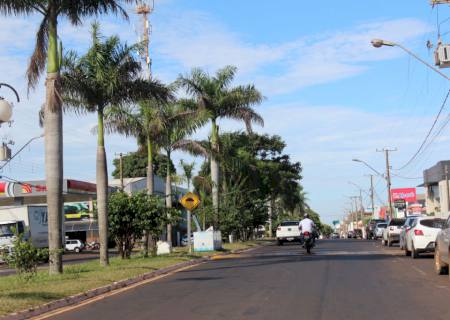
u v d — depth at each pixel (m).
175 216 27.44
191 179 40.88
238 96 37.88
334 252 28.69
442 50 24.25
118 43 21.67
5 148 23.19
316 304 11.53
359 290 13.51
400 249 30.30
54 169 18.33
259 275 17.56
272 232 84.56
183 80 37.72
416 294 12.70
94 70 21.39
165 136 30.47
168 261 23.25
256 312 10.71
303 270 18.72
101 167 22.02
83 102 22.45
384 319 9.83
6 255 16.58
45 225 43.25
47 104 18.33
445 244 15.59
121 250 26.06
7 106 12.27
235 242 44.53
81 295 13.48
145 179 67.06
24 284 15.20
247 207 50.81
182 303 12.19
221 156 38.69
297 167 68.44
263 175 58.66
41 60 19.02
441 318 9.84
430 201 67.06
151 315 10.80
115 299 13.30
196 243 32.31
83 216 62.66
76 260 36.09
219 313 10.73
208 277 17.55
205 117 31.36
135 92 22.33
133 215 25.66
